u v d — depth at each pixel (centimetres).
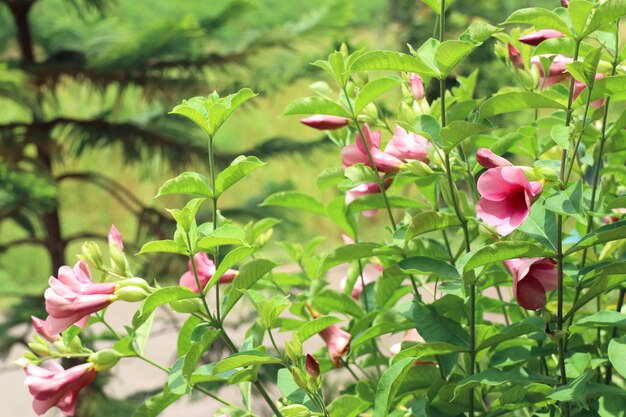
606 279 183
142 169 533
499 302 204
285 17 1273
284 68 504
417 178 199
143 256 494
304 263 225
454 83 550
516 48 204
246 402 198
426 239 201
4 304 619
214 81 512
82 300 184
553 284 184
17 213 481
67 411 191
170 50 480
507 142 201
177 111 185
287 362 186
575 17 180
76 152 511
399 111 200
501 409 187
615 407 190
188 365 184
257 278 190
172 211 184
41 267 939
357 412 190
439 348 187
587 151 213
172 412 564
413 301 194
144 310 184
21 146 475
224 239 183
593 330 206
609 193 202
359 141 196
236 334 500
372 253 199
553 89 199
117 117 505
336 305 207
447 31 598
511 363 189
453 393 188
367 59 186
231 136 1288
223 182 188
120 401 454
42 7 542
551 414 190
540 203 187
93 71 479
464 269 180
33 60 494
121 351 192
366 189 201
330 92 201
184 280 195
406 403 210
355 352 214
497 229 178
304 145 530
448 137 184
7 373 714
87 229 1064
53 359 201
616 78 182
